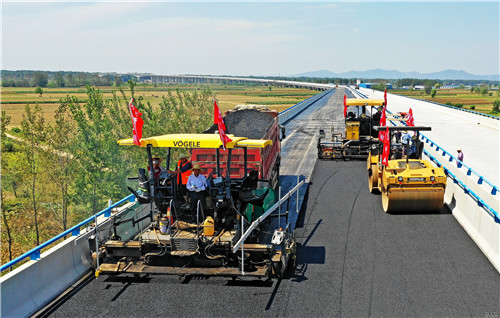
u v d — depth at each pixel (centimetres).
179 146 936
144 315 819
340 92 12200
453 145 3334
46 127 2759
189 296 895
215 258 921
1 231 2667
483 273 995
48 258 895
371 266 1039
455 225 1322
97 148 2753
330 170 2130
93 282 959
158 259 977
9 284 789
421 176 1374
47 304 859
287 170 2156
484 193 1242
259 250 923
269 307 849
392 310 835
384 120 1722
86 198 2753
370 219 1387
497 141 3547
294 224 1334
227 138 934
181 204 1004
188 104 3691
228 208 981
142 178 964
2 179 2867
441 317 809
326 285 943
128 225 1094
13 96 18112
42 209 2991
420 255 1102
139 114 941
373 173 1653
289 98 17038
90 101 2812
